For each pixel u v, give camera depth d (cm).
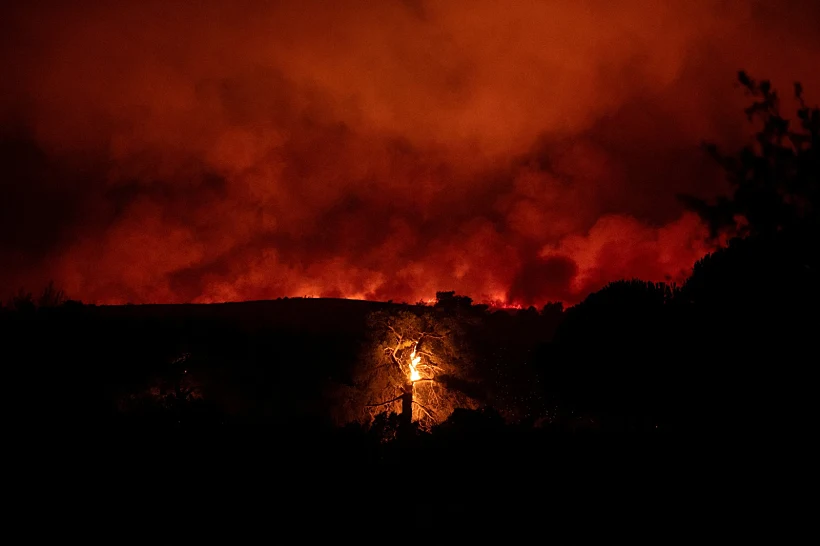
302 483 1396
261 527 1209
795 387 1215
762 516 1054
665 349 1741
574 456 1393
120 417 1844
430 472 1399
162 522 1233
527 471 1341
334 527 1202
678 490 1180
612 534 1072
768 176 718
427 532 1158
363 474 1438
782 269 898
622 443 1460
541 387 2109
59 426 1733
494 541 1102
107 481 1409
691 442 1368
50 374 2030
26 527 1209
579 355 1925
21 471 1442
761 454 1226
